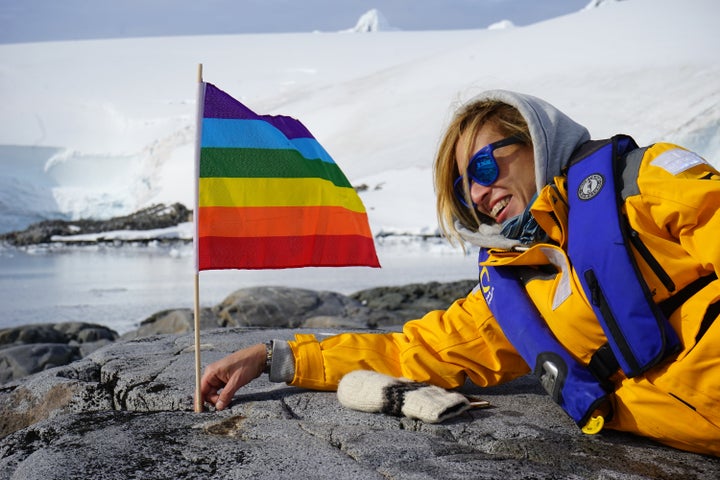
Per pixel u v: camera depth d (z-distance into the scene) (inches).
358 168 1562.5
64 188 2068.2
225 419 79.7
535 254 74.5
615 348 65.8
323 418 81.1
